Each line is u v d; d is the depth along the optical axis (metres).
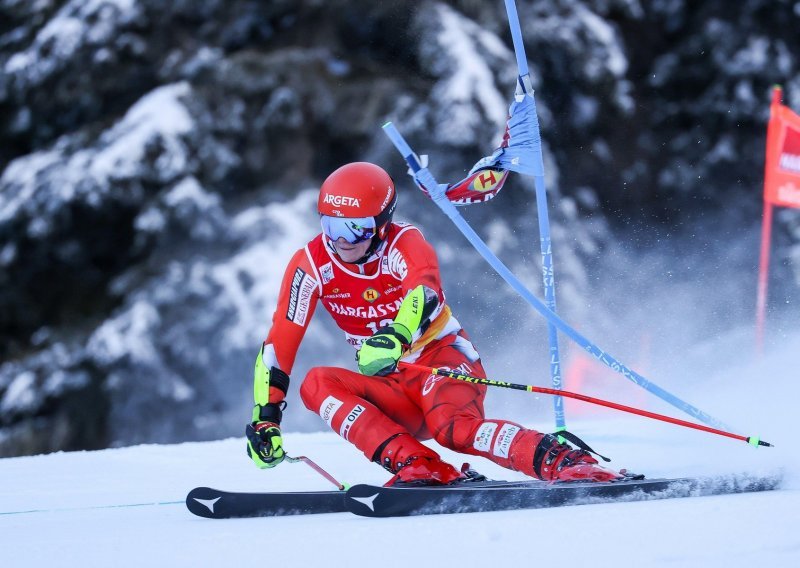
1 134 64.12
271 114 56.38
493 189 14.11
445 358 13.70
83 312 62.81
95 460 22.12
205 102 56.28
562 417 14.08
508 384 12.51
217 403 54.22
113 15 58.47
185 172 55.09
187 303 53.16
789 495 11.38
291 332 13.51
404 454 12.81
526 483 12.59
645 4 69.00
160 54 59.81
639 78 69.12
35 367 57.66
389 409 13.78
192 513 12.94
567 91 59.84
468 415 13.27
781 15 68.44
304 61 57.84
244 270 53.03
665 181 66.56
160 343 53.31
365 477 17.09
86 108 62.34
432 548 9.42
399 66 58.91
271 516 12.52
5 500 16.33
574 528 9.91
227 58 57.59
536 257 53.19
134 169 54.12
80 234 60.03
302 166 58.25
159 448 24.08
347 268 13.36
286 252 53.56
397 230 13.32
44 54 59.00
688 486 11.94
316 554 9.46
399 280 13.27
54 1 61.12
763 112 67.12
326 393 13.50
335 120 57.47
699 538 9.16
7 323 63.88
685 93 69.06
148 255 58.59
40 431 58.19
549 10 58.25
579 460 12.46
